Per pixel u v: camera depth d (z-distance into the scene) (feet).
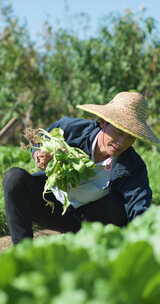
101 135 16.05
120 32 63.62
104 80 63.05
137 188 15.87
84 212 16.72
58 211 16.81
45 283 6.11
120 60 63.16
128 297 6.18
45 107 68.64
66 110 67.41
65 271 6.66
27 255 6.81
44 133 16.16
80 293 5.77
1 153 44.96
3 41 68.69
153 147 58.70
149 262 6.78
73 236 8.69
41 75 69.31
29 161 45.52
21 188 15.64
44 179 16.67
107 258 7.19
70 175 15.53
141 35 63.36
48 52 68.08
